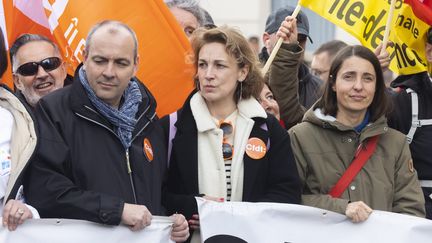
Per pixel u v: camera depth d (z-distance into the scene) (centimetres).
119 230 736
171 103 926
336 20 973
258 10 1844
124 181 748
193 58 835
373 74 855
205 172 801
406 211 844
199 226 789
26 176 736
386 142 859
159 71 923
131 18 918
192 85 923
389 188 844
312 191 848
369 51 860
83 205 724
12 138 725
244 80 822
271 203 792
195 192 802
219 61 805
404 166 855
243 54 813
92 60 744
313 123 862
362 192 839
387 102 865
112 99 755
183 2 1053
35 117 745
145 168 762
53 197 726
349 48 864
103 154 745
